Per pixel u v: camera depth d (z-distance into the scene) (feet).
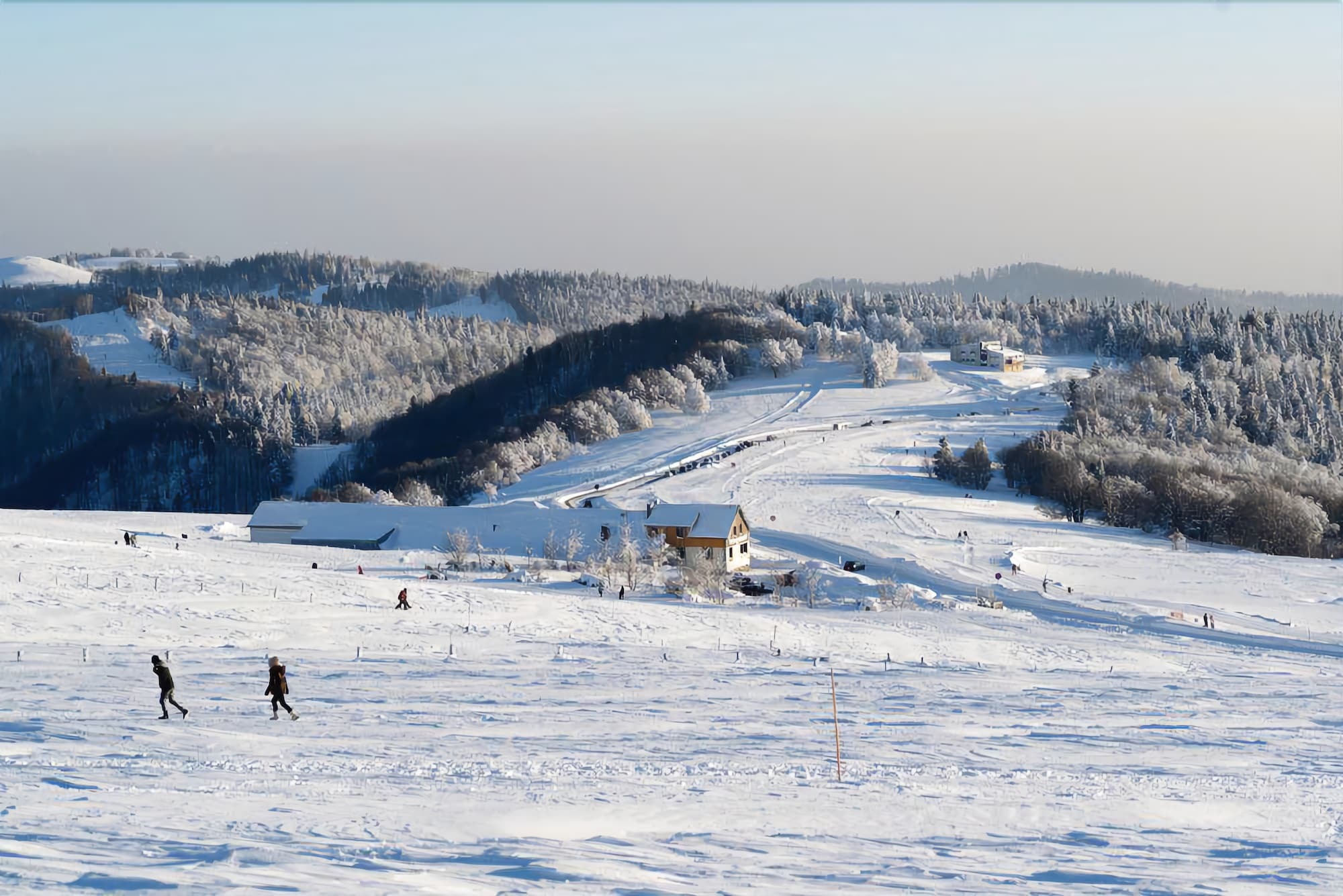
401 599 260.01
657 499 616.39
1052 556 479.41
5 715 119.55
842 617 307.99
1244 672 241.96
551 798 88.33
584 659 196.95
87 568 272.10
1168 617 357.61
